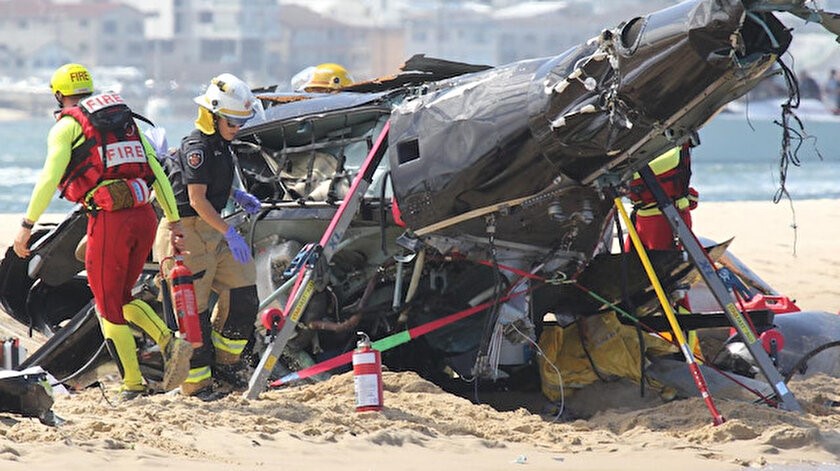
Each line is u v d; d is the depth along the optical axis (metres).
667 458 27.08
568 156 30.73
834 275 60.75
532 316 33.91
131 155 29.86
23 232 29.20
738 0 27.94
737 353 34.94
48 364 36.16
